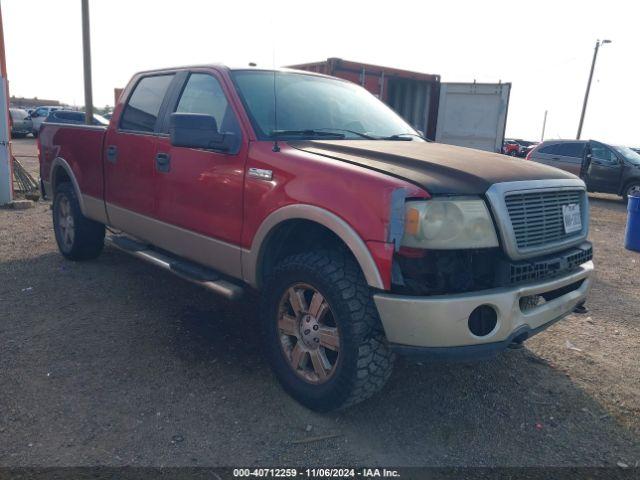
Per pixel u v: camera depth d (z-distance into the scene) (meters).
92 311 4.67
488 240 2.90
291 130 3.85
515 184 3.02
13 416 3.09
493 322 2.89
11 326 4.30
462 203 2.84
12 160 10.55
